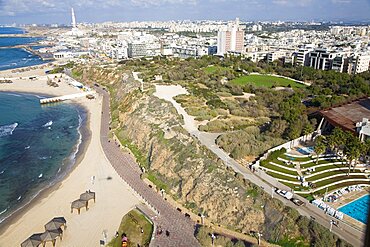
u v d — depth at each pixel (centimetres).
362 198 8050
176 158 10381
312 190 8419
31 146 13700
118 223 8294
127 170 11138
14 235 7975
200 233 7369
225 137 11438
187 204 8750
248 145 10862
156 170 10619
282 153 10525
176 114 13775
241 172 9369
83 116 18188
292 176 9131
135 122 14075
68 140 14350
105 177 10725
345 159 10212
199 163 9706
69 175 10981
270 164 9806
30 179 10825
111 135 14462
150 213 8506
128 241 7538
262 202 7862
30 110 19562
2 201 9525
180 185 9456
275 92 18550
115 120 16350
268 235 7144
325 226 6969
